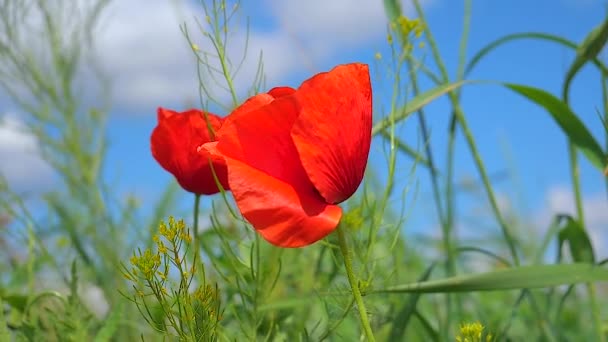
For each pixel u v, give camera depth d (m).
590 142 0.63
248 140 0.41
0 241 0.75
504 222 0.72
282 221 0.40
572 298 0.90
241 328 0.53
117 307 0.58
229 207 0.49
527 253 1.04
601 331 0.67
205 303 0.45
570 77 0.65
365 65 0.43
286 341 0.58
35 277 0.72
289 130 0.41
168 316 0.43
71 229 0.75
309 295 0.62
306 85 0.40
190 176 0.52
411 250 0.90
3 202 0.67
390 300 0.64
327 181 0.41
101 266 0.73
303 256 0.66
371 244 0.52
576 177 0.68
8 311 0.64
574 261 0.66
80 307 0.60
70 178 0.81
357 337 0.60
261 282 0.57
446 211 0.75
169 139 0.51
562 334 0.71
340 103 0.41
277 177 0.41
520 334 0.82
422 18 0.72
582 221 0.68
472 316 0.85
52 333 0.61
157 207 0.76
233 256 0.54
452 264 0.74
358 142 0.42
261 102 0.42
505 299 0.94
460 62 0.74
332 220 0.40
